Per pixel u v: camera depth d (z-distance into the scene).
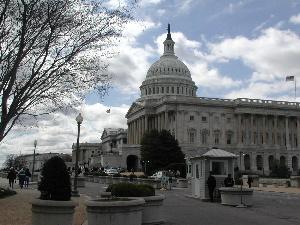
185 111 155.75
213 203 32.81
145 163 123.81
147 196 20.34
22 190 43.38
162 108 158.62
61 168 17.11
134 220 16.86
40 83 20.61
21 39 18.48
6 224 19.31
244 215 24.59
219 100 161.50
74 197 36.19
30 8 18.52
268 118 167.75
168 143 124.62
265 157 162.88
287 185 66.69
